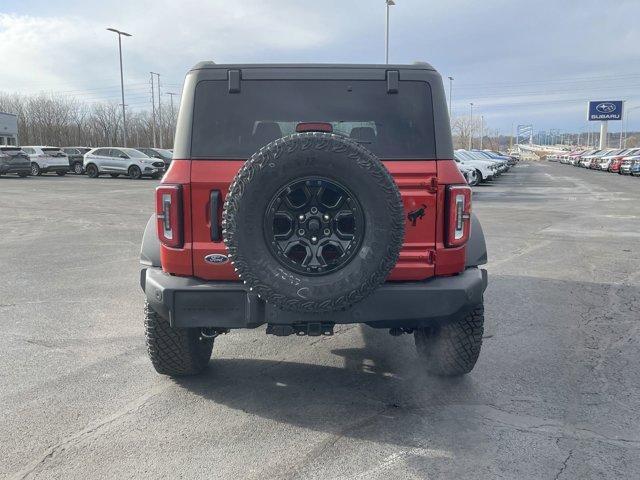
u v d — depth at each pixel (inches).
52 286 285.4
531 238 429.1
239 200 126.3
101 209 632.4
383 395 161.3
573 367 180.5
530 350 195.6
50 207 650.8
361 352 197.5
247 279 128.6
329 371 179.8
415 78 146.5
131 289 280.2
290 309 129.6
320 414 149.2
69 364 183.6
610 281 291.1
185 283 141.1
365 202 126.7
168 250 142.3
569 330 216.2
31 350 196.2
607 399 157.3
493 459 126.6
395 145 145.0
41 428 140.8
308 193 128.4
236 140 144.5
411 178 141.0
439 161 142.9
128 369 179.9
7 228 487.5
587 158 2033.7
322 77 146.9
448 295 139.9
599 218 549.3
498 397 159.2
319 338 212.2
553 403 155.1
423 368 181.2
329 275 128.8
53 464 124.6
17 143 2017.7
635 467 123.2
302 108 146.9
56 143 2851.9
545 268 322.3
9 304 253.0
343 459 126.8
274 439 135.9
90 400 157.0
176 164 141.7
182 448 131.7
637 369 178.4
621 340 205.0
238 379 172.7
